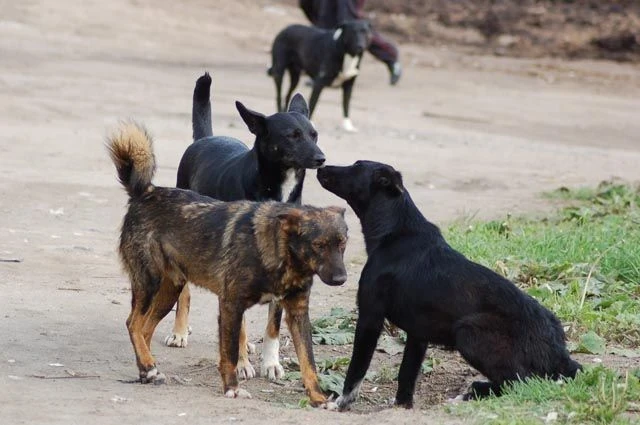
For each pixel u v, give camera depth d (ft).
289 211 31.73
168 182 65.00
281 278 32.07
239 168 39.58
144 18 149.18
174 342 38.52
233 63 130.62
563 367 31.78
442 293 32.19
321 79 93.04
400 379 33.37
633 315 40.47
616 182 71.61
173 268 34.58
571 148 92.63
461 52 155.84
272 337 36.11
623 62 152.87
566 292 43.06
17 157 71.00
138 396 31.40
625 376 32.07
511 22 168.35
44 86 100.68
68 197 60.39
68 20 140.87
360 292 33.96
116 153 34.94
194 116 44.29
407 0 179.01
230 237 32.71
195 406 30.35
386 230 34.01
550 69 144.97
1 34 127.75
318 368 36.52
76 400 30.32
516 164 81.61
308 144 39.01
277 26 161.89
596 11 171.73
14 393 30.63
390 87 124.67
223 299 32.76
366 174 34.58
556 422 28.30
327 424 28.48
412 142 89.25
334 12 106.01
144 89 105.40
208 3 166.20
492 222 54.85
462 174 75.25
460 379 36.42
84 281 45.27
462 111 111.04
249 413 29.58
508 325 31.63
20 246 49.49
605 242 49.26
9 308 40.37
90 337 38.04
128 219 35.06
